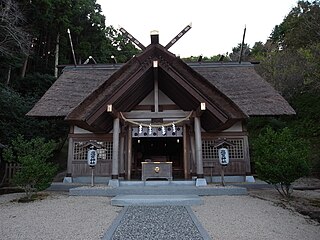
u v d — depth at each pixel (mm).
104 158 10070
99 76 13047
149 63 8266
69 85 12148
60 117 10234
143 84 9281
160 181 8164
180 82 8172
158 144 13477
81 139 10258
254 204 5797
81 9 23438
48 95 11273
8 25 13297
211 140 10172
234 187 7281
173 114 9219
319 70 15266
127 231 3766
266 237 3549
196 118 8438
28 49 15242
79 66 13789
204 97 8008
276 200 6355
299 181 10133
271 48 26156
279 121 15258
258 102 10703
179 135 9883
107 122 9312
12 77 18375
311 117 15273
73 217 4680
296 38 20547
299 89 17750
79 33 21953
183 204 5660
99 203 5969
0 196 7816
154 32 8195
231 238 3475
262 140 7121
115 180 7930
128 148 9781
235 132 10211
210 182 9602
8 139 12438
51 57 22594
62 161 15242
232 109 7930
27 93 17234
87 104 7867
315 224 4414
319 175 11016
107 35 30078
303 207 5609
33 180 6789
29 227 4078
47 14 18141
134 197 6059
